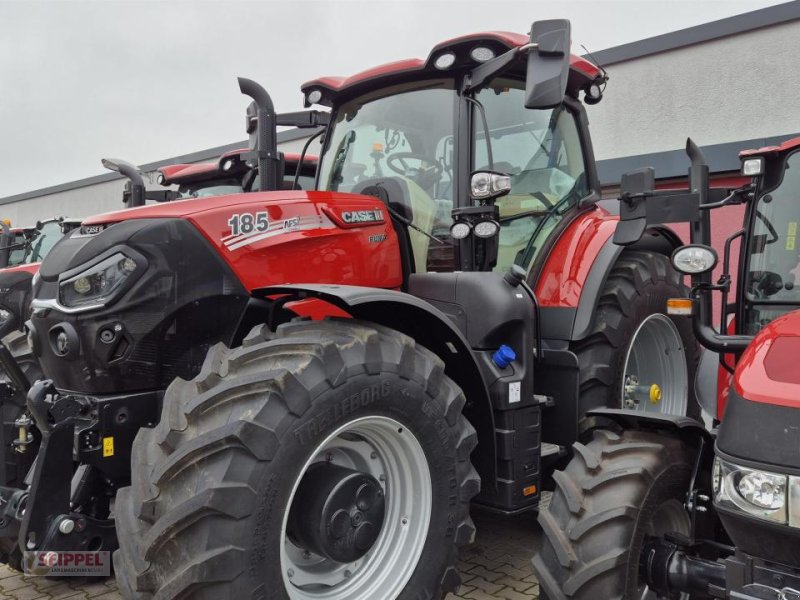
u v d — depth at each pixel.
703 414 4.59
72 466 2.31
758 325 2.67
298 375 2.06
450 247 3.06
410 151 3.20
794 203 2.62
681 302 2.50
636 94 7.57
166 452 2.02
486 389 2.67
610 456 2.37
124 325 2.41
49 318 2.51
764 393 1.84
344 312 2.79
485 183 2.75
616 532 2.17
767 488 1.75
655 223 2.55
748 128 6.82
